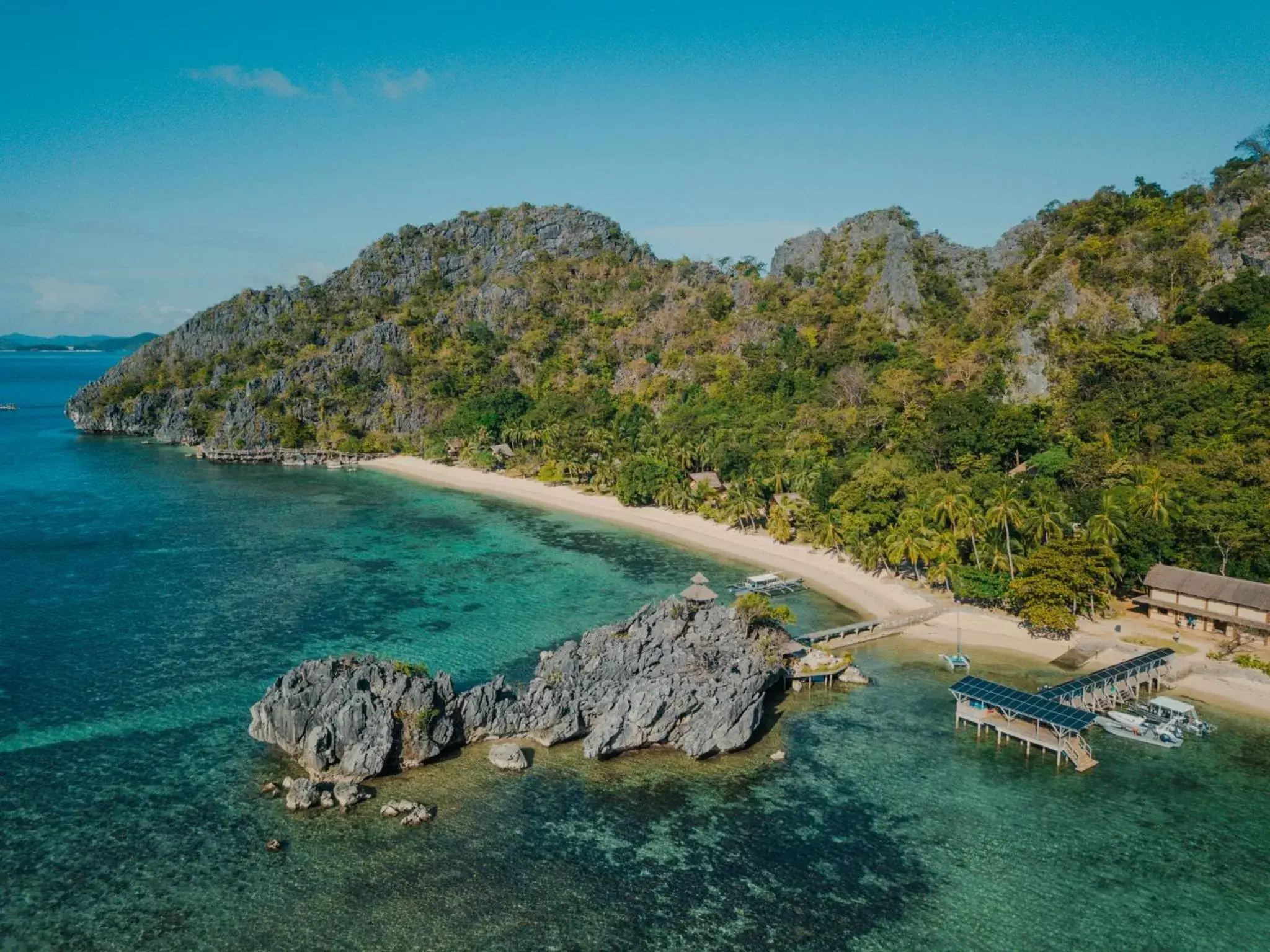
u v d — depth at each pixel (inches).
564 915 2116.1
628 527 6353.3
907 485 5270.7
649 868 2304.4
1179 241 6943.9
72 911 2111.2
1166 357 5989.2
